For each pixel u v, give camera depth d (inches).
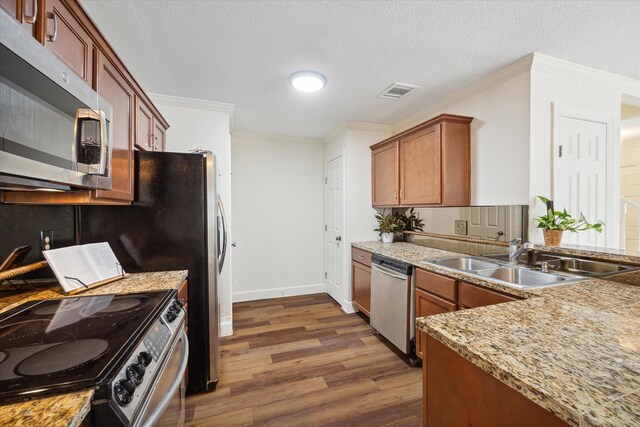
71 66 42.7
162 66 79.0
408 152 107.7
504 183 81.9
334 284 147.6
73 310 43.3
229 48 70.3
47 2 37.2
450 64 78.6
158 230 69.3
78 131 39.0
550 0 54.3
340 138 137.3
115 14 57.2
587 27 62.6
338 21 60.3
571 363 25.8
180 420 48.1
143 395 29.8
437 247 110.0
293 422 62.3
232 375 80.0
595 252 63.3
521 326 34.7
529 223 75.6
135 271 68.1
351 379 77.9
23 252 53.1
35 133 31.3
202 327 71.6
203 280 71.6
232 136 146.8
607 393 21.4
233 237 146.7
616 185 86.4
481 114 88.9
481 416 29.5
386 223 127.4
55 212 62.5
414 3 55.1
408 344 86.9
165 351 38.3
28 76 29.7
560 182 78.6
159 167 69.4
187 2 54.2
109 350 31.2
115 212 67.2
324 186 161.6
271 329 111.2
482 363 27.2
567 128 79.7
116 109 57.8
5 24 26.2
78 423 22.5
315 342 100.0
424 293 82.3
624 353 27.6
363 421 62.6
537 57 73.9
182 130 104.0
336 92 97.0
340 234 138.4
